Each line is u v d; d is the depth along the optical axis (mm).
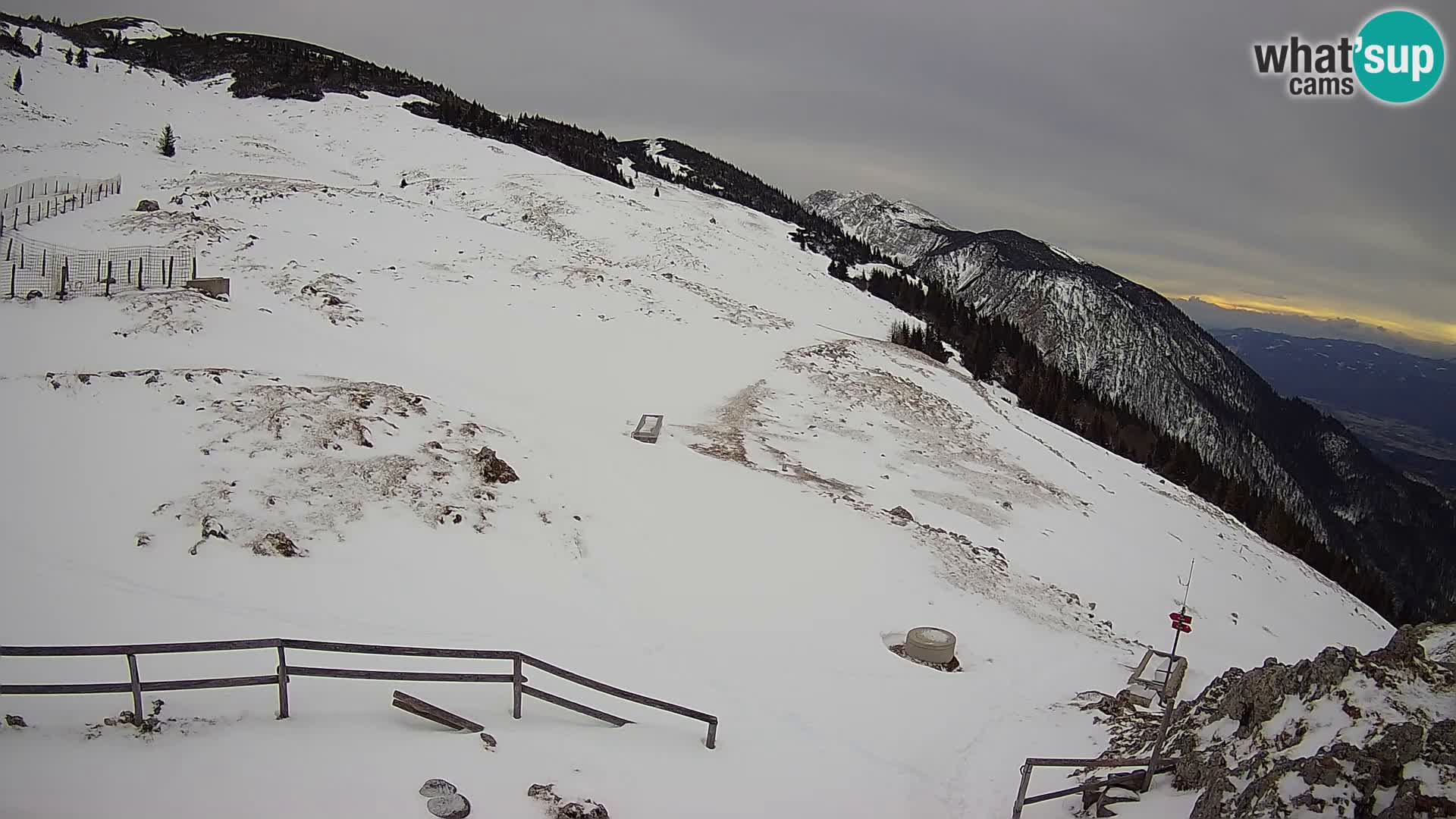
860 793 10508
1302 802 7516
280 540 13398
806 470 25938
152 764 7320
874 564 19703
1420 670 8977
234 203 39438
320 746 8195
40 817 6227
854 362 38688
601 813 7953
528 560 15383
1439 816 6949
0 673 9227
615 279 41906
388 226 41750
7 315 20484
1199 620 23906
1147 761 9914
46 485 13406
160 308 22203
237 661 10320
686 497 20562
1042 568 23578
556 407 26016
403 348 27281
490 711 10125
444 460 17516
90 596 11078
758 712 12375
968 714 13875
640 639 13906
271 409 17062
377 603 12727
